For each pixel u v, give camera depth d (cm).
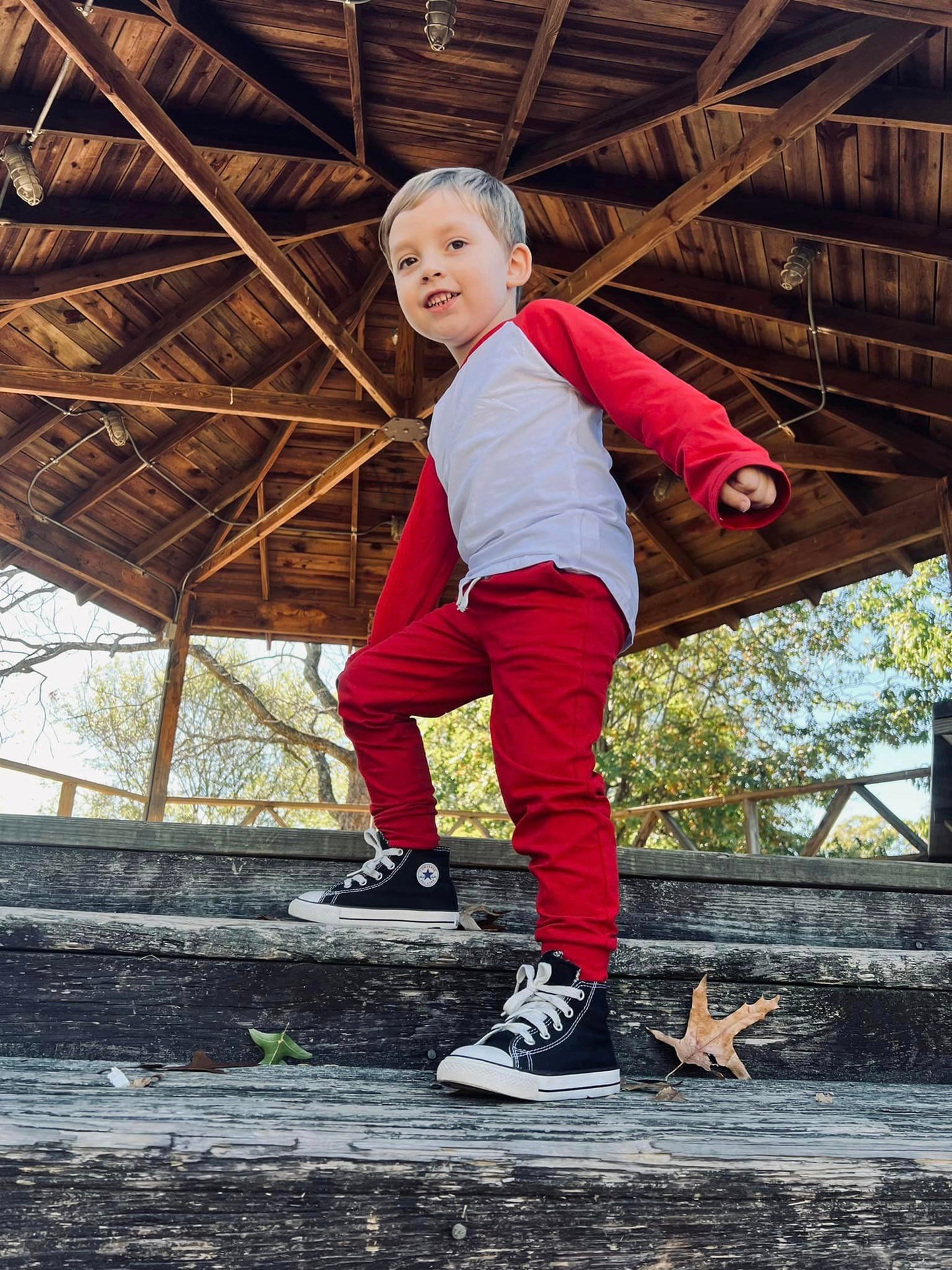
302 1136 73
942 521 580
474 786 1275
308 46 412
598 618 112
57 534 711
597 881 107
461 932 124
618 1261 72
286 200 527
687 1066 124
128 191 487
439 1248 70
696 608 746
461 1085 96
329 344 483
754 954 128
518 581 111
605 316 622
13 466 662
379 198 543
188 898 145
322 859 149
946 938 159
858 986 129
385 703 130
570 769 108
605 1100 100
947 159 388
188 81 434
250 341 638
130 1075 103
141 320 588
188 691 1429
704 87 378
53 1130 70
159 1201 68
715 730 1236
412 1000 120
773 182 433
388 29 399
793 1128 87
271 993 118
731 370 623
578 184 473
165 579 793
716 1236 73
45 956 116
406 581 144
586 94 424
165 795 771
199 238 526
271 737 1359
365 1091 98
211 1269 68
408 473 752
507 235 132
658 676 1276
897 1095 115
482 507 117
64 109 418
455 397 125
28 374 518
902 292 475
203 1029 117
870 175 411
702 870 154
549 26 365
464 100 440
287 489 760
